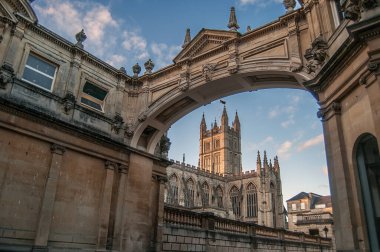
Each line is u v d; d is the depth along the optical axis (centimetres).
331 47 1409
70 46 2080
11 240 1578
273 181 9781
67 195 1859
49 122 1831
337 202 1252
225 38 2062
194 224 2450
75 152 1958
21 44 1844
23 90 1780
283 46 1786
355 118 1219
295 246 3688
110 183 2089
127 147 2212
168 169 8331
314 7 1598
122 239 2023
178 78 2216
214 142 13262
